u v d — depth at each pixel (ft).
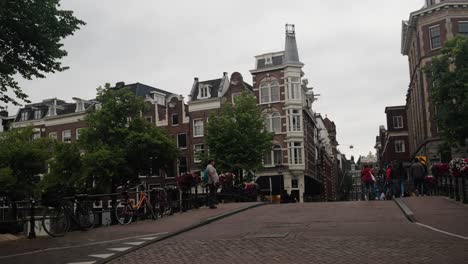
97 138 146.72
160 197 63.26
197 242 38.45
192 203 73.31
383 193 97.96
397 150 234.99
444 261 27.32
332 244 34.35
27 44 53.52
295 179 165.48
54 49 54.08
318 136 238.89
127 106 147.74
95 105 199.82
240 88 171.83
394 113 238.48
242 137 133.18
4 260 33.86
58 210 48.91
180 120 180.34
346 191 409.49
